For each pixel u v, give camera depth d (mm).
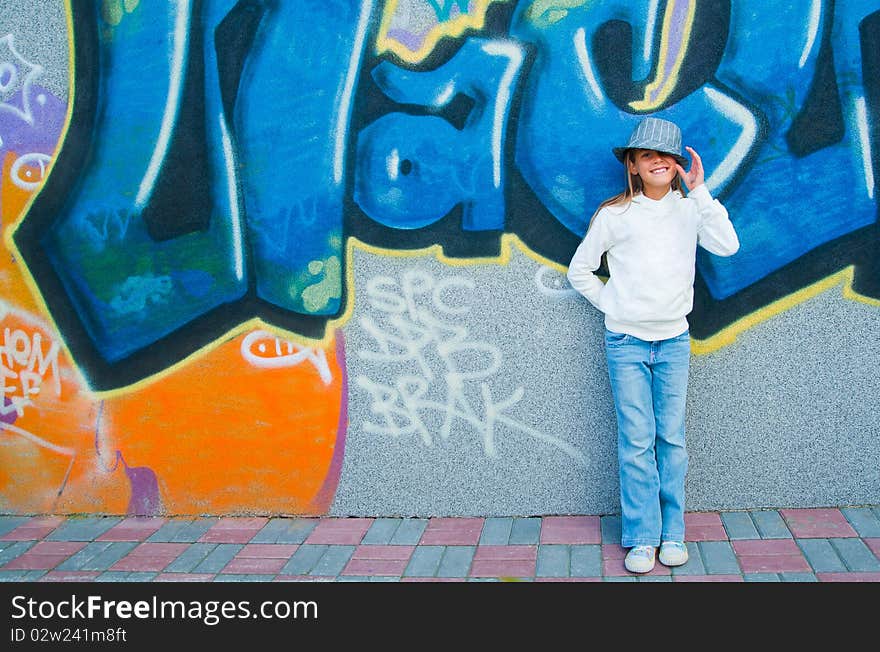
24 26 3963
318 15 3836
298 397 4059
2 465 4242
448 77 3801
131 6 3908
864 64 3613
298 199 3934
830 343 3768
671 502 3615
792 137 3678
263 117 3906
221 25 3879
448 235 3877
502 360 3934
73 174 4023
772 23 3631
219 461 4141
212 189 3969
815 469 3846
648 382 3600
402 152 3859
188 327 4062
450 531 3932
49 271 4086
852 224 3697
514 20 3740
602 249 3598
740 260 3766
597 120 3746
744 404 3844
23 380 4176
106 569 3760
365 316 3973
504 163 3816
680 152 3461
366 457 4066
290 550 3848
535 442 3969
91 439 4188
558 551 3709
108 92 3961
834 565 3449
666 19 3668
